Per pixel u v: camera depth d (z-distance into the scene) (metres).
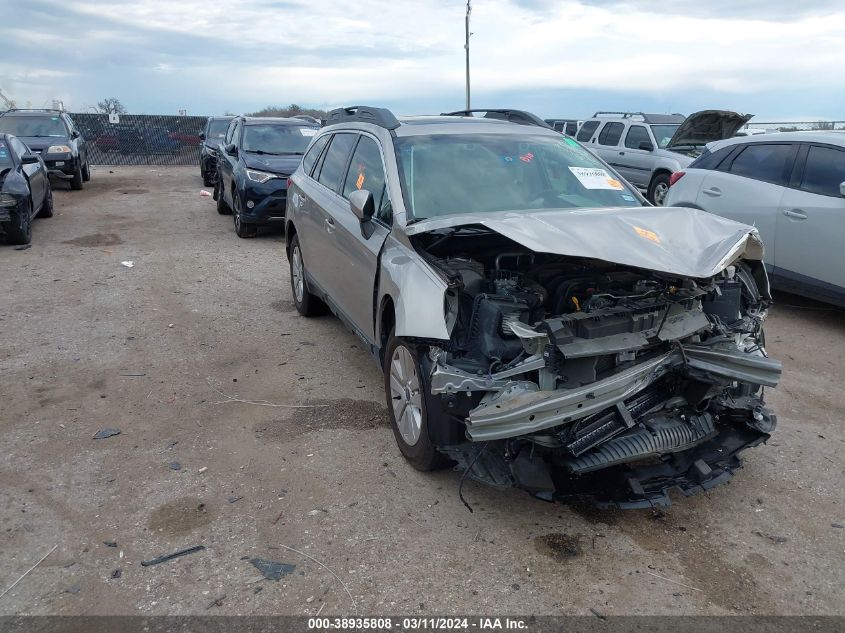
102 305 7.37
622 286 3.71
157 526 3.50
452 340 3.47
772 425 3.76
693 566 3.22
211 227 12.62
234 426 4.61
